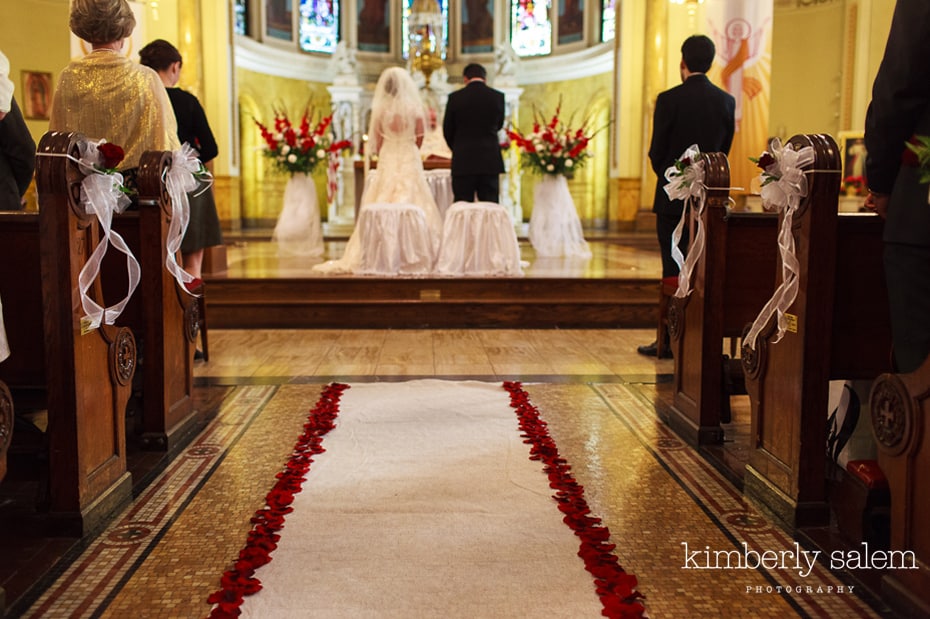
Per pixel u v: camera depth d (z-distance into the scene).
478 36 16.73
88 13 3.05
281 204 15.88
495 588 1.86
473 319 5.85
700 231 3.02
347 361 4.54
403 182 6.50
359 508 2.36
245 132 15.23
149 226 2.86
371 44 16.83
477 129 6.54
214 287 5.90
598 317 5.89
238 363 4.47
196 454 2.89
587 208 15.82
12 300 2.47
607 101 15.14
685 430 3.12
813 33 12.43
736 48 8.75
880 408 1.91
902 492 1.82
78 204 2.15
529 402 3.60
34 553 2.08
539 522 2.27
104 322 2.31
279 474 2.64
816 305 2.22
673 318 3.33
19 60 10.87
